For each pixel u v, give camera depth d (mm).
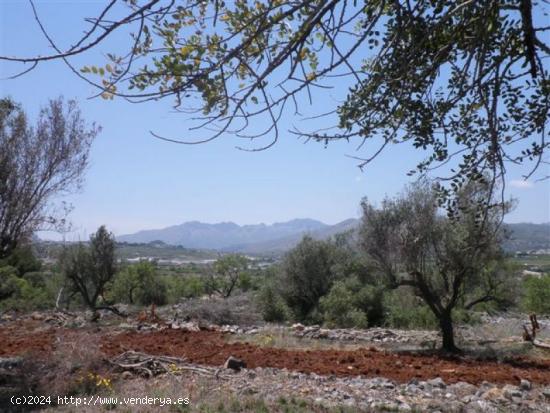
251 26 2684
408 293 20688
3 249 10133
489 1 2719
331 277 24703
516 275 18109
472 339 17156
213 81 2369
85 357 9859
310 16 2344
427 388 9648
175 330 18188
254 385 9383
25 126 10320
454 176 3322
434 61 2898
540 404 8617
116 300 29766
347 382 9984
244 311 22969
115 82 2451
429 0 2828
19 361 10180
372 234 15289
